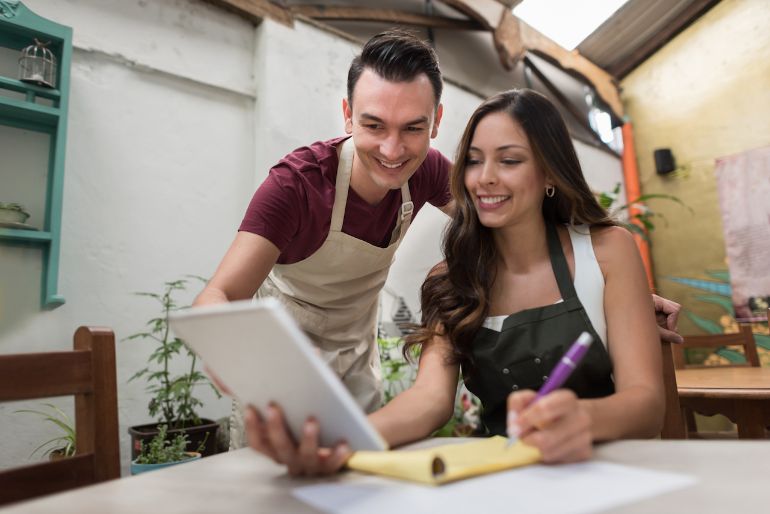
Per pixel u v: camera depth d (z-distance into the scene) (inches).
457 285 46.8
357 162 53.0
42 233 73.9
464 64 151.7
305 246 54.2
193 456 71.9
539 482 22.3
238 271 44.9
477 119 44.7
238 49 102.3
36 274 76.9
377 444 22.6
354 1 128.8
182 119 94.3
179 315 22.7
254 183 101.6
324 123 109.8
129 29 89.0
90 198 82.7
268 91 101.2
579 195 45.1
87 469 30.3
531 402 26.7
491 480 23.0
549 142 43.4
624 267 43.1
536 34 163.3
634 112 186.7
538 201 45.2
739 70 156.2
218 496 22.6
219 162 97.9
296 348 20.6
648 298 42.3
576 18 160.2
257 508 20.8
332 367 61.0
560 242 46.1
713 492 19.9
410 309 122.9
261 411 25.5
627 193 184.5
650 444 28.7
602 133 189.2
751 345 105.6
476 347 44.4
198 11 97.5
